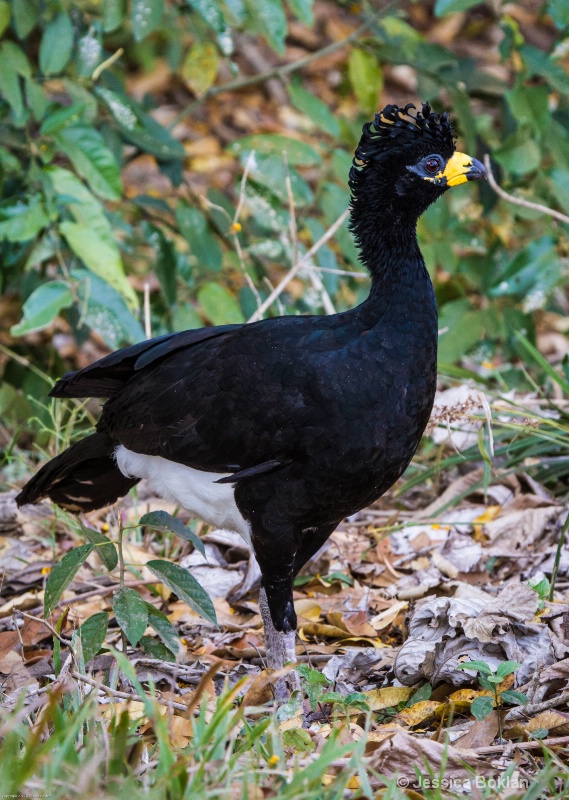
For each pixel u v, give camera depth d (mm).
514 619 7539
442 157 8070
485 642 7445
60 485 9227
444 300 13836
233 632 9156
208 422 8055
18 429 11602
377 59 13609
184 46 19688
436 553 9812
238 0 11695
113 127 12727
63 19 11688
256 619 9445
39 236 12633
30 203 11242
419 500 11289
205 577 9945
